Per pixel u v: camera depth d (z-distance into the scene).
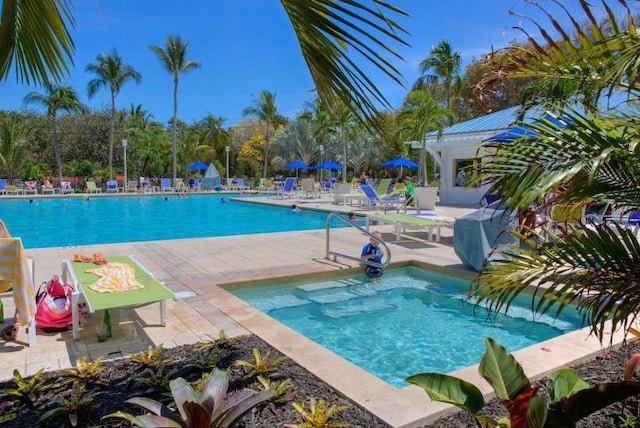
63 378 3.37
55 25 2.96
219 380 2.54
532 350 3.92
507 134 2.32
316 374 3.44
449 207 18.92
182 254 8.62
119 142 36.47
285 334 4.35
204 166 37.50
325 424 2.68
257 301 6.43
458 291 6.90
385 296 6.67
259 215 19.00
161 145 40.16
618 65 1.78
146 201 25.30
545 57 2.14
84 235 14.02
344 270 7.52
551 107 2.16
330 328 5.47
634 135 1.85
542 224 2.40
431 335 5.25
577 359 3.73
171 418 2.30
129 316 4.91
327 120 30.38
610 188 1.98
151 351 3.69
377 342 5.07
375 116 1.88
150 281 4.82
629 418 2.78
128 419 2.62
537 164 1.89
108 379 3.38
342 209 18.34
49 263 7.51
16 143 29.94
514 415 2.06
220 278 6.74
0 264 3.92
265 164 39.53
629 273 1.97
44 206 21.98
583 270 2.11
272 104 38.69
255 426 2.78
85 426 2.76
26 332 4.42
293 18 1.80
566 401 2.07
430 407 2.92
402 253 8.84
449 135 19.58
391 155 40.84
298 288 6.98
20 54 3.06
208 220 17.53
